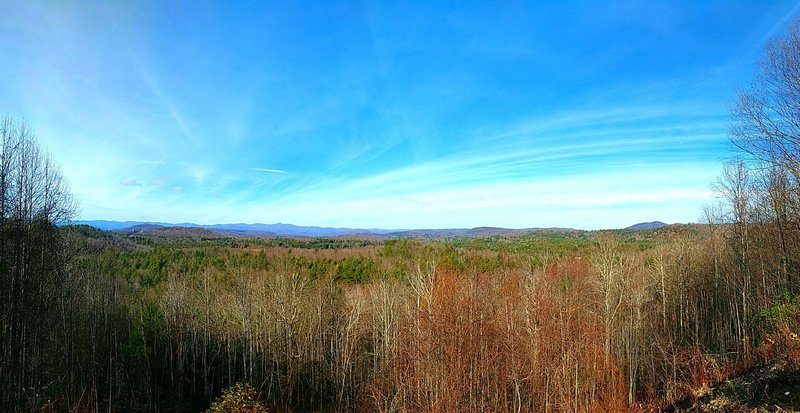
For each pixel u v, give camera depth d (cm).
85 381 3456
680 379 3103
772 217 2908
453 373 2897
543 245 7738
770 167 2459
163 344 4106
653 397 3155
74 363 3356
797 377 1845
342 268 6053
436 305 3206
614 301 3741
